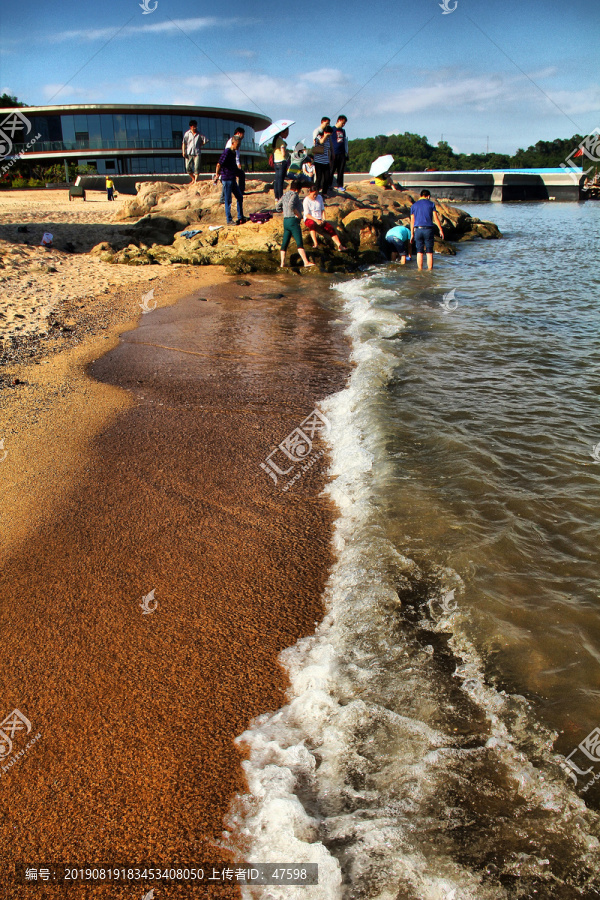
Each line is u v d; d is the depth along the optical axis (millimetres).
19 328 9008
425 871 2033
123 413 6145
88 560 3840
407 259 17219
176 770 2473
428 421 5719
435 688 2787
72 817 2303
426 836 2146
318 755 2510
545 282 13312
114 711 2764
